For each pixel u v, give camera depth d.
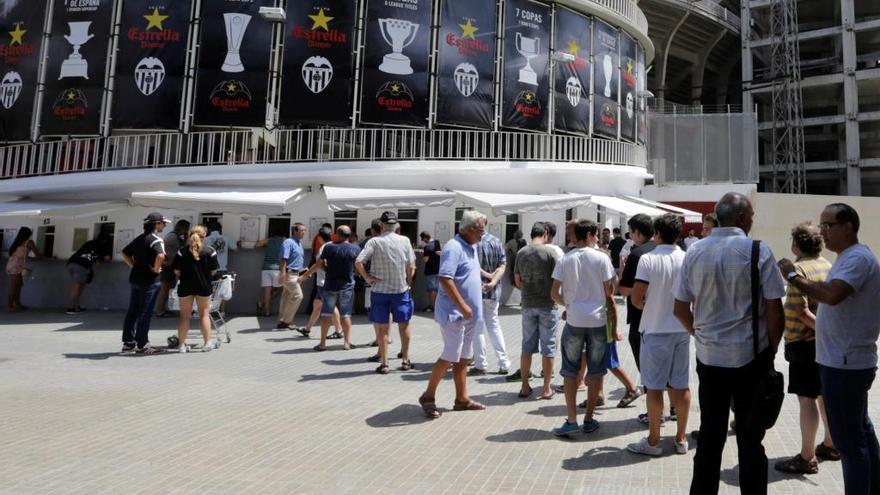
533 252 5.86
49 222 13.77
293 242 10.42
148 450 4.22
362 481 3.67
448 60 14.43
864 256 3.08
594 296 4.77
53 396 5.72
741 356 2.99
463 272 5.38
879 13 39.94
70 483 3.58
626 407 5.52
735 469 3.91
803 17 42.16
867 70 37.50
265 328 10.47
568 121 16.19
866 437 3.08
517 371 6.66
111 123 13.43
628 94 18.59
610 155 17.52
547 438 4.59
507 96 15.09
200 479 3.68
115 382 6.35
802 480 3.71
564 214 15.92
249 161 13.80
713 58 42.16
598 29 17.34
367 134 14.12
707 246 3.21
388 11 14.02
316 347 8.45
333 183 13.36
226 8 13.52
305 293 12.68
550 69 15.89
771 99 40.78
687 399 4.25
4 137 13.95
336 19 13.75
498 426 4.91
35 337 9.41
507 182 14.88
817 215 19.36
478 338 7.09
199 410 5.31
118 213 13.24
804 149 38.84
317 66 13.59
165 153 13.37
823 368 3.17
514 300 14.00
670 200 22.50
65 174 13.54
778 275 3.04
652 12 33.47
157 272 8.09
